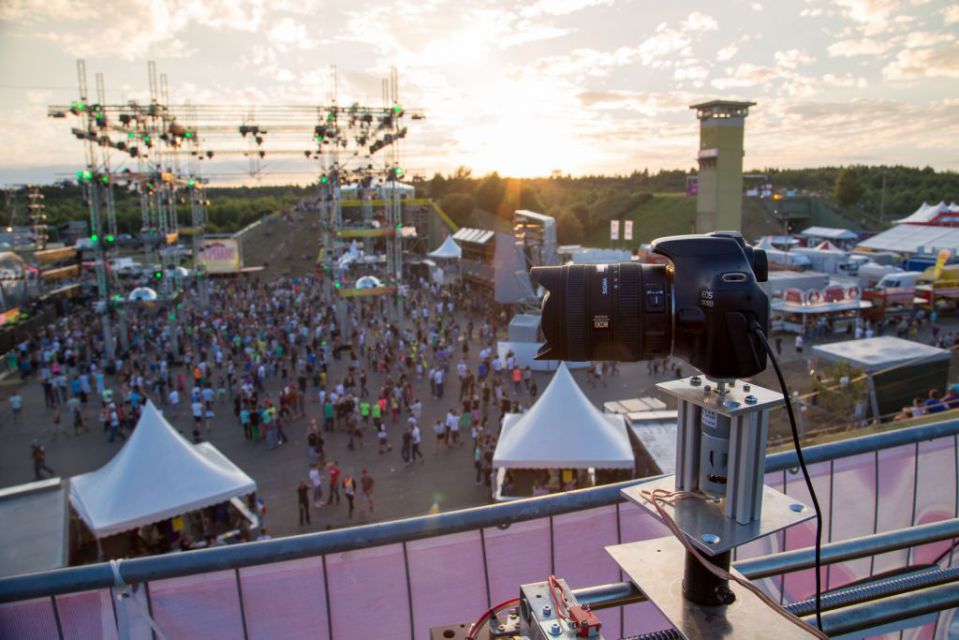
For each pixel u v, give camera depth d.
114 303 32.88
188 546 13.71
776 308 35.62
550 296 1.68
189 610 2.54
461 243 53.94
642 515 3.05
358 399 24.17
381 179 38.25
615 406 20.38
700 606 1.46
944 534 2.21
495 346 34.44
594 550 2.99
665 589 1.52
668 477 1.77
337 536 2.33
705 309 1.50
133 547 13.59
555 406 15.25
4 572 9.14
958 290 36.81
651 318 1.58
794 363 29.08
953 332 34.88
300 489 16.00
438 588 2.83
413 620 2.81
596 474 15.97
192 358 32.88
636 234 86.56
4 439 23.25
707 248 1.59
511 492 15.98
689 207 84.75
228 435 22.56
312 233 75.81
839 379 22.22
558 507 2.50
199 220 53.03
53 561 9.34
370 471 19.17
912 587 1.89
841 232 66.81
